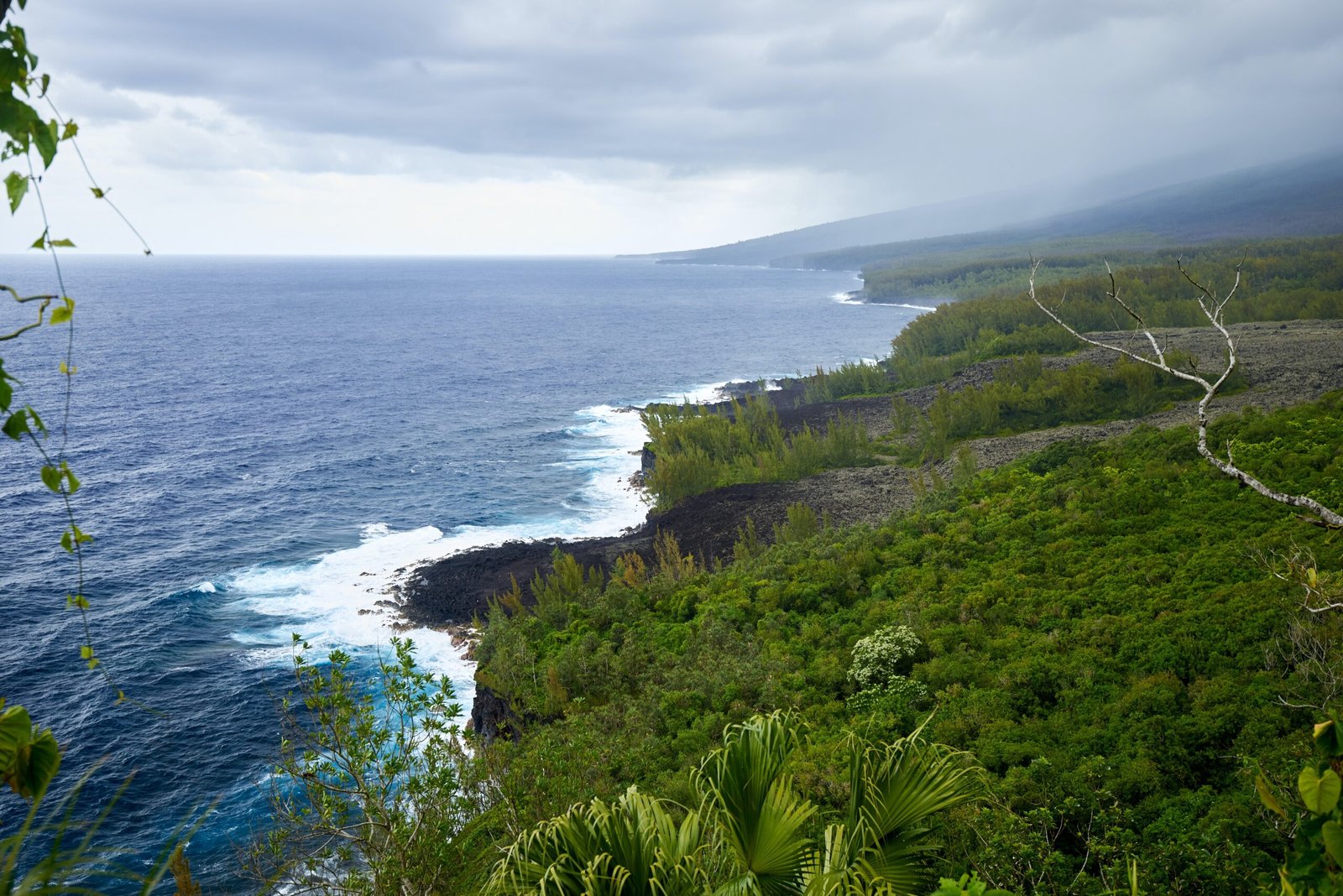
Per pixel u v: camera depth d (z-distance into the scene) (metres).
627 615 38.25
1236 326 98.69
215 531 63.66
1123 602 26.70
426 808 11.22
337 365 147.12
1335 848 4.23
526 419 104.56
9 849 3.09
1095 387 73.88
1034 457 52.41
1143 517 34.62
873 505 60.19
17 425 3.23
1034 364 83.88
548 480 78.00
